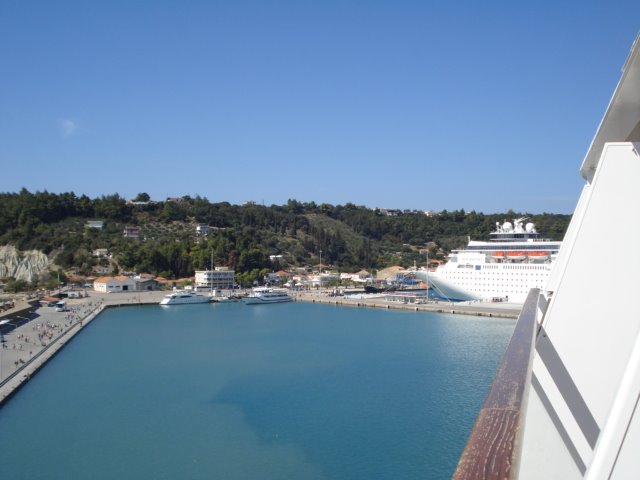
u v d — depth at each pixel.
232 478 34.50
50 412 46.72
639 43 5.79
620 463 2.67
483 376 56.84
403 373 58.59
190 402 49.31
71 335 82.88
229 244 182.62
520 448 3.61
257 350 72.94
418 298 130.88
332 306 129.75
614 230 7.94
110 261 172.25
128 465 36.50
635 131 9.30
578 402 8.04
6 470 35.81
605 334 7.99
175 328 94.25
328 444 39.28
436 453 37.47
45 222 193.38
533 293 13.83
